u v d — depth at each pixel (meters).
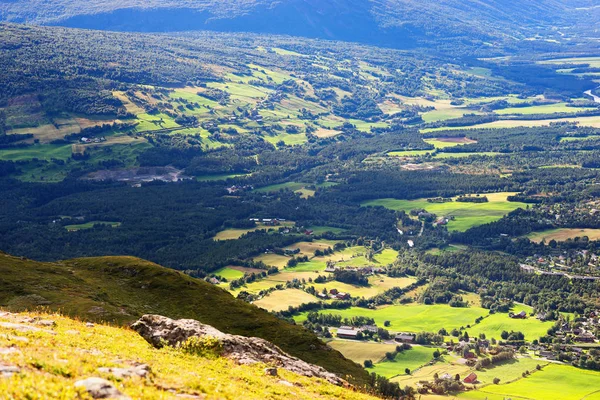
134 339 50.94
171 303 120.25
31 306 100.81
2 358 31.91
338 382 55.31
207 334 52.16
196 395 34.06
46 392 27.22
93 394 28.44
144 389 31.45
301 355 104.50
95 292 116.56
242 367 47.44
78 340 44.09
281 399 40.69
